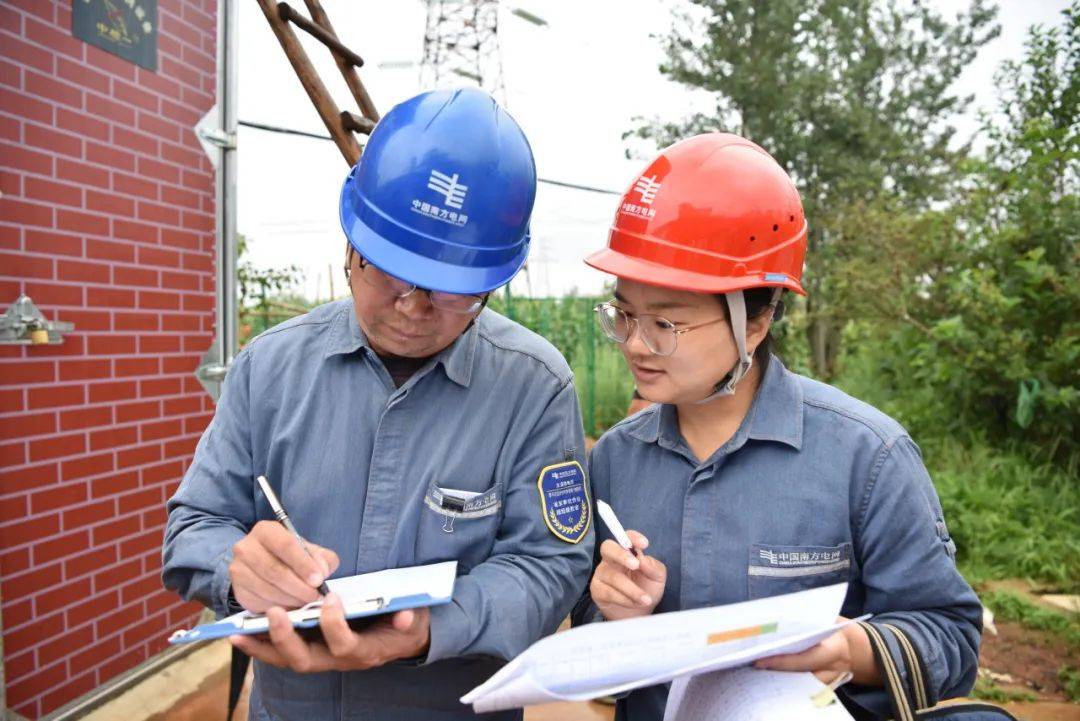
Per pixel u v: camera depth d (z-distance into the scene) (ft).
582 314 36.45
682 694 3.98
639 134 45.55
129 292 9.69
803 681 3.60
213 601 4.10
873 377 27.22
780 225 4.19
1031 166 20.34
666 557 4.61
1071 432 20.04
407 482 4.47
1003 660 11.64
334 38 7.18
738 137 4.42
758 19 41.96
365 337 4.61
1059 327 19.99
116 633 9.64
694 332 4.10
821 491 4.31
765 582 4.32
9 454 8.23
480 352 4.74
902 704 3.76
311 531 4.47
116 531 9.60
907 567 4.15
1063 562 15.17
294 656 3.30
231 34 11.11
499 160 4.09
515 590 4.15
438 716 4.60
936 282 23.18
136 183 9.74
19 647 8.36
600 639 3.08
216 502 4.54
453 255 4.02
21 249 8.25
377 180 4.07
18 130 8.19
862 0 47.75
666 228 4.12
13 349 8.23
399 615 3.44
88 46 8.99
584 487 4.70
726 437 4.56
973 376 21.13
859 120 44.37
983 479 18.57
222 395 4.84
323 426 4.53
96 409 9.26
